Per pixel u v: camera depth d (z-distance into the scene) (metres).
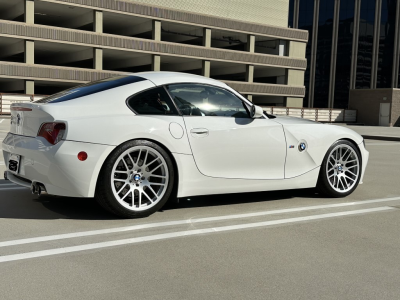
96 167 3.50
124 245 3.03
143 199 3.87
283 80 46.12
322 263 2.78
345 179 4.92
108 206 3.61
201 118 4.05
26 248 2.92
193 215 3.91
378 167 7.85
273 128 4.39
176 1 38.34
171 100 3.96
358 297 2.28
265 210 4.17
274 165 4.42
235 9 42.06
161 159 3.78
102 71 34.31
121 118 3.65
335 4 54.59
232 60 41.38
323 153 4.71
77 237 3.18
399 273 2.63
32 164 3.58
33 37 31.25
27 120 3.77
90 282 2.39
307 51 56.12
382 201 4.71
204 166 4.01
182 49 38.28
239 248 3.03
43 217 3.71
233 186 4.20
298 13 56.06
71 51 36.50
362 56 53.84
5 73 30.19
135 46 35.75
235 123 4.20
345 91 54.53
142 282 2.40
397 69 52.84
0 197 4.45
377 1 53.22
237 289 2.35
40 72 31.62
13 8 33.16
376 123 39.41
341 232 3.49
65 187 3.49
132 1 35.25
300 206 4.38
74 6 32.88
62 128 3.47
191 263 2.72
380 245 3.17
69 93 4.02
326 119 41.16
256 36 43.88
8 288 2.29
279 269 2.65
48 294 2.22
